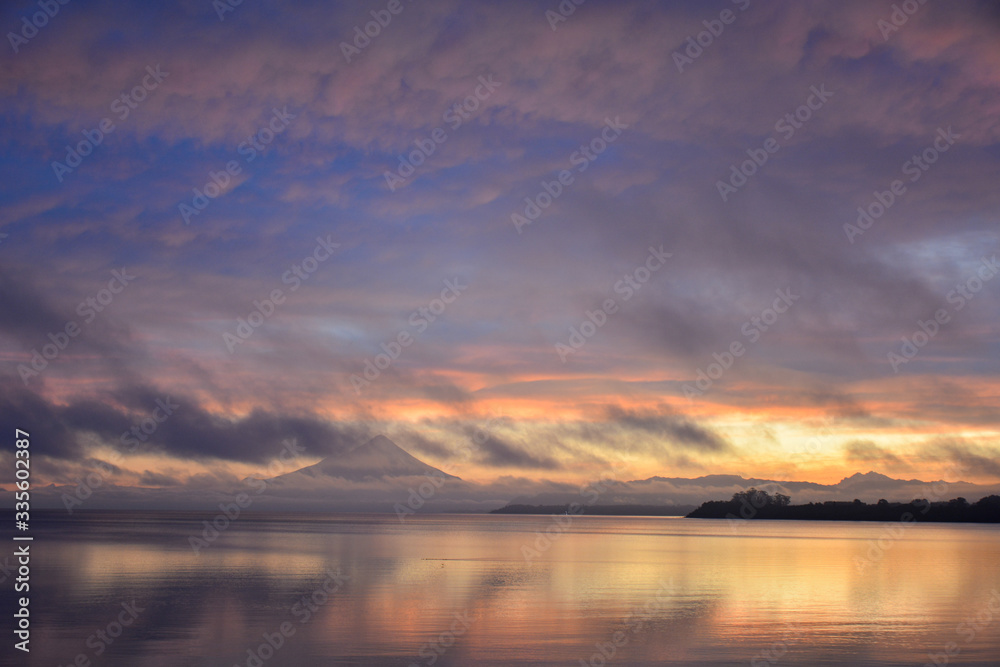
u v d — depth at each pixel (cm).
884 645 2194
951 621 2630
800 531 13788
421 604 2995
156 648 2100
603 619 2639
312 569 4538
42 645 2141
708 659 2003
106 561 5031
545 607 2931
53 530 10744
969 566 5000
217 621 2542
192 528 12300
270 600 3086
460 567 4788
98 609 2806
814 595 3347
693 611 2836
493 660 1969
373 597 3200
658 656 2034
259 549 6481
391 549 6762
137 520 18512
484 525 17962
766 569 4756
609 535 11325
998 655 2069
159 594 3253
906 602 3122
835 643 2223
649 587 3647
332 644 2158
